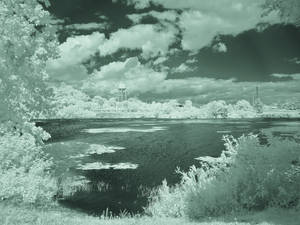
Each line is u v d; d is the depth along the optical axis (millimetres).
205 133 82875
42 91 13875
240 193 9414
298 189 8898
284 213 7699
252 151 9672
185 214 10000
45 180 14500
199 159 42406
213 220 8062
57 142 58500
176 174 32438
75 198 22000
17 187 12742
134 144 60438
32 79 13125
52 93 14289
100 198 22531
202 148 53750
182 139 69500
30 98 13828
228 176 10219
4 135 15070
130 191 25016
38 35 13547
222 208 9156
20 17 13000
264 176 9234
